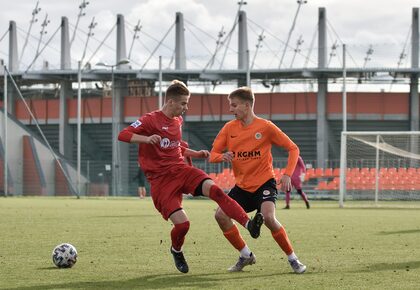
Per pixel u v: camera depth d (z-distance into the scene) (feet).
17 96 531.09
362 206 265.95
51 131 542.98
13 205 251.60
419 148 305.94
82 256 86.48
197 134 516.73
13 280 66.95
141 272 72.38
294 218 173.17
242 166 73.51
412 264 78.38
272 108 476.95
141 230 129.70
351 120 478.59
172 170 69.82
